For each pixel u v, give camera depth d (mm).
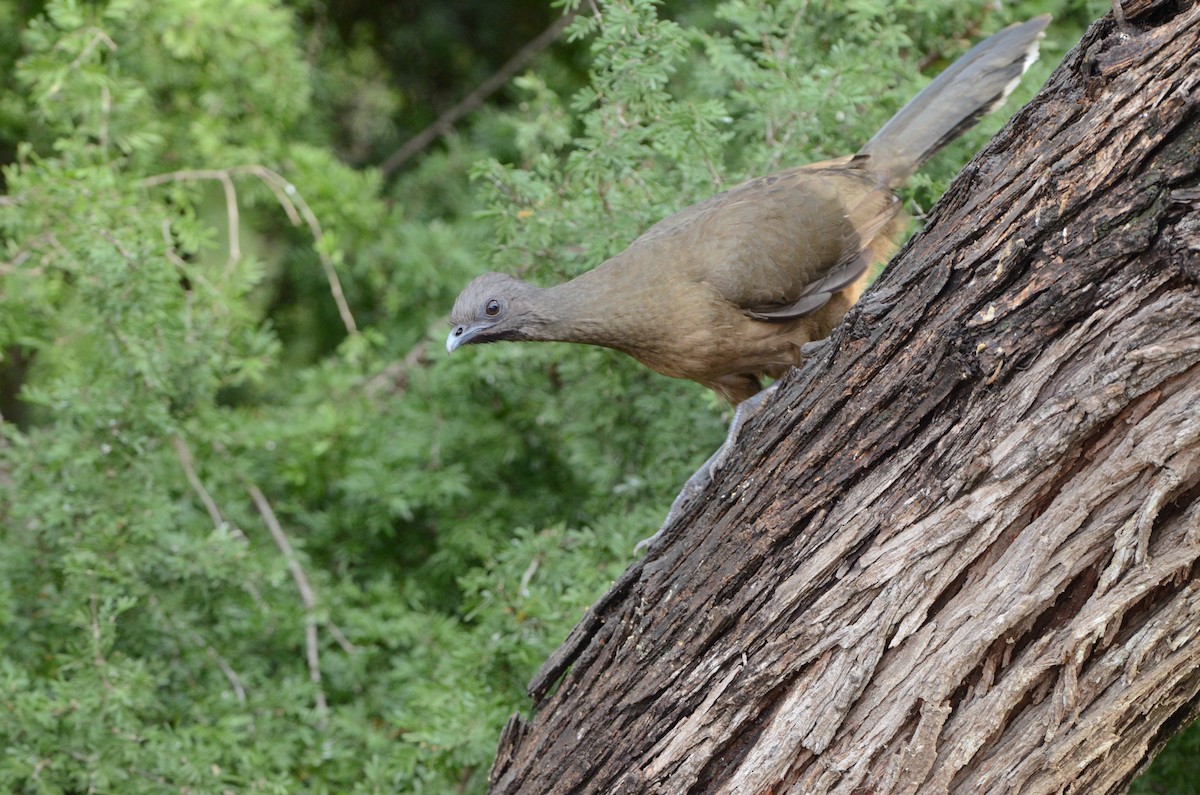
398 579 13453
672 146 10078
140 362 11062
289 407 14258
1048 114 5812
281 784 10148
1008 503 5762
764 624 6457
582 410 11969
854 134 10578
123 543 11102
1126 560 5547
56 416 11680
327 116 17641
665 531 7512
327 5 17625
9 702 10094
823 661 6219
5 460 12219
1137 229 5336
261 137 14734
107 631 10414
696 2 14438
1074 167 5535
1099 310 5500
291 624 11844
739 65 10680
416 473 12523
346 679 12031
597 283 8938
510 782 7684
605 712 7188
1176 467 5398
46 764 10039
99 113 12789
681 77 13664
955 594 5941
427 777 10266
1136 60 5414
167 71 14648
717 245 8766
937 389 5938
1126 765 6051
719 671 6625
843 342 6309
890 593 5992
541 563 10758
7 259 12508
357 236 14617
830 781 6164
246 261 12438
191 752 10211
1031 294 5645
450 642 11148
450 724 9727
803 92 10102
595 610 7500
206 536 11898
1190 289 5273
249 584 11680
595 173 10148
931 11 10875
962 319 5828
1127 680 5707
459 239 14148
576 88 15727
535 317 9023
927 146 9398
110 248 11133
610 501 11797
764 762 6324
